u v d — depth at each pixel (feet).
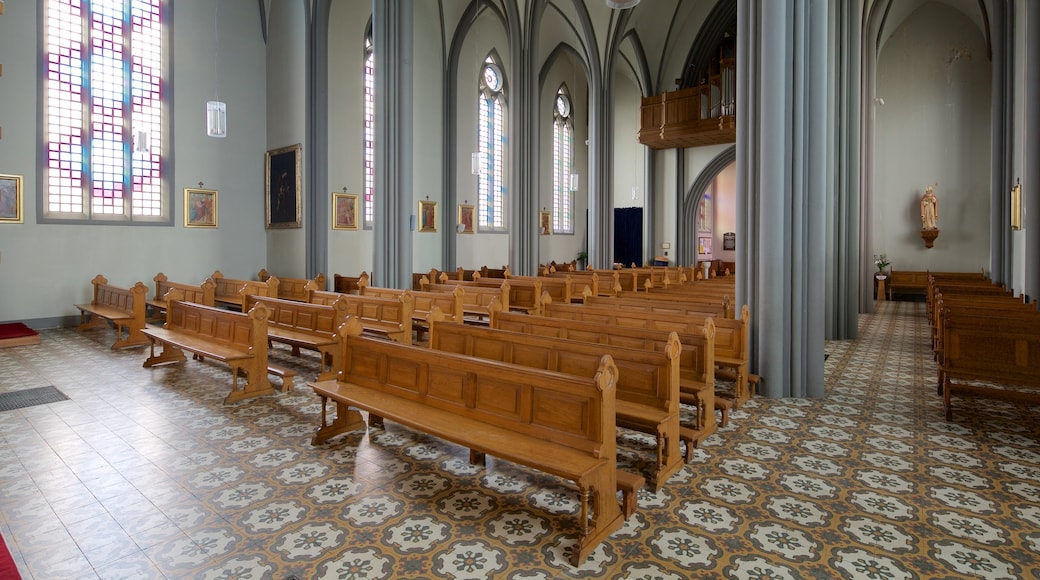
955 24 66.39
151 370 27.55
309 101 50.42
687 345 18.40
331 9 52.60
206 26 51.03
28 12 41.09
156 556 11.14
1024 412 20.94
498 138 72.54
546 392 12.74
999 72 44.11
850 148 38.93
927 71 67.92
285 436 18.11
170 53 48.52
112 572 10.59
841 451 16.90
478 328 18.49
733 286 37.78
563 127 84.84
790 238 23.02
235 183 53.21
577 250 88.43
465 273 60.64
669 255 79.51
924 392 23.93
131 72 46.52
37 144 41.60
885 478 14.93
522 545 11.57
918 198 68.80
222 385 24.59
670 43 76.18
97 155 44.83
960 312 22.75
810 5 23.16
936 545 11.60
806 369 23.22
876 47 58.18
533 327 21.21
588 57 64.69
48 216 42.27
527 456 11.69
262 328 22.76
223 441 17.65
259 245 55.16
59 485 14.40
